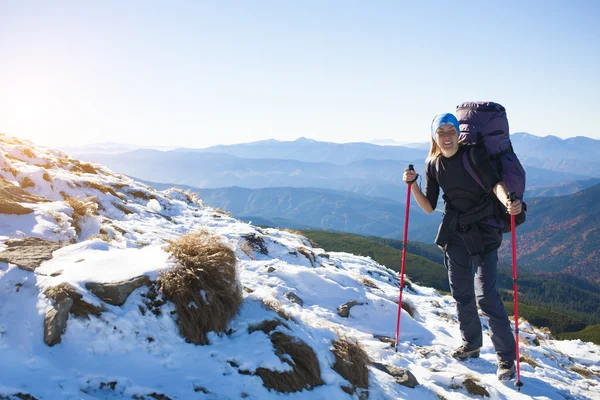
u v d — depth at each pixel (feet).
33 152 43.37
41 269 14.89
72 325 13.01
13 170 34.63
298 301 25.75
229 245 17.99
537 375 23.18
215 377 13.47
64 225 22.91
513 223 18.99
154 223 38.29
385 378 18.10
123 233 29.22
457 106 21.18
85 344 12.90
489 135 19.22
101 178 46.85
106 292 14.07
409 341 24.93
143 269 15.29
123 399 11.82
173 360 13.61
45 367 11.71
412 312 30.99
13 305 13.26
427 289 49.11
